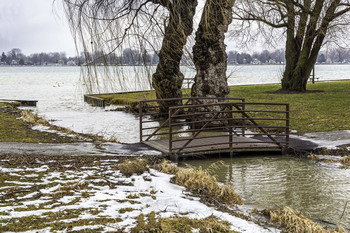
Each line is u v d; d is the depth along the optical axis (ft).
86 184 24.62
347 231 18.83
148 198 22.18
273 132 48.34
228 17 52.60
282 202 23.66
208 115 53.62
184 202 21.72
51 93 146.10
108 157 33.14
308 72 111.45
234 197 23.54
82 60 42.22
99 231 16.69
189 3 45.96
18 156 31.99
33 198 21.12
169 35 45.50
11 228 16.51
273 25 103.91
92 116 74.49
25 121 60.80
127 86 43.21
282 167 32.99
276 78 282.15
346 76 289.94
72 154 33.94
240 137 43.68
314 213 21.86
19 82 250.98
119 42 42.16
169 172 29.48
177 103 65.16
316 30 100.27
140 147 38.22
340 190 26.22
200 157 36.94
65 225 17.17
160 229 17.26
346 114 61.16
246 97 96.43
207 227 17.43
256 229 18.34
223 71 54.24
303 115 62.59
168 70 63.26
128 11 42.88
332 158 35.53
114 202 21.13
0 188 22.61
